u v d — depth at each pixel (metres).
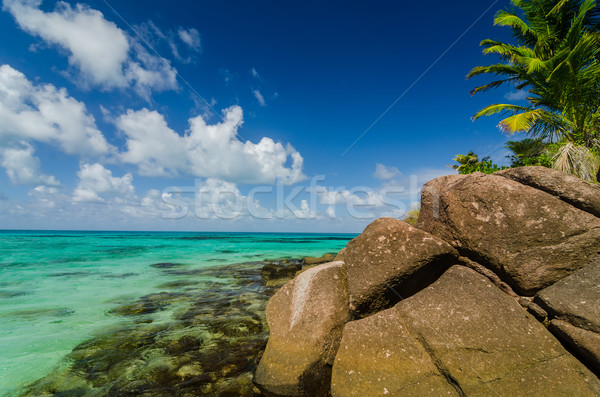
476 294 3.78
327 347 3.94
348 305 4.39
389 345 3.55
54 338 5.54
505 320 3.44
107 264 15.39
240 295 8.95
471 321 3.52
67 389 3.90
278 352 3.97
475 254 4.30
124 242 34.19
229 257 19.95
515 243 4.01
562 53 11.86
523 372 3.03
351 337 3.73
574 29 12.07
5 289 9.53
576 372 2.93
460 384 3.09
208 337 5.63
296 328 4.12
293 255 21.95
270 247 30.83
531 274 3.83
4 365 4.49
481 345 3.30
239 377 4.19
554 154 11.19
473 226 4.36
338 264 4.75
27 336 5.62
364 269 4.59
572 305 3.29
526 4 14.01
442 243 4.42
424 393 3.12
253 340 5.51
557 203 3.98
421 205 5.41
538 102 14.28
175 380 4.10
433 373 3.25
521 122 12.31
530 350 3.16
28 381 4.06
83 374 4.26
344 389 3.34
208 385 3.99
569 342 3.15
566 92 12.45
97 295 8.86
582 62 11.95
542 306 3.55
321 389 3.71
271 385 3.65
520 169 4.53
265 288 9.95
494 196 4.29
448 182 5.12
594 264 3.57
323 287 4.44
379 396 3.19
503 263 4.00
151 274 12.59
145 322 6.46
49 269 13.48
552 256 3.81
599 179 5.83
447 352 3.34
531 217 4.02
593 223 3.78
